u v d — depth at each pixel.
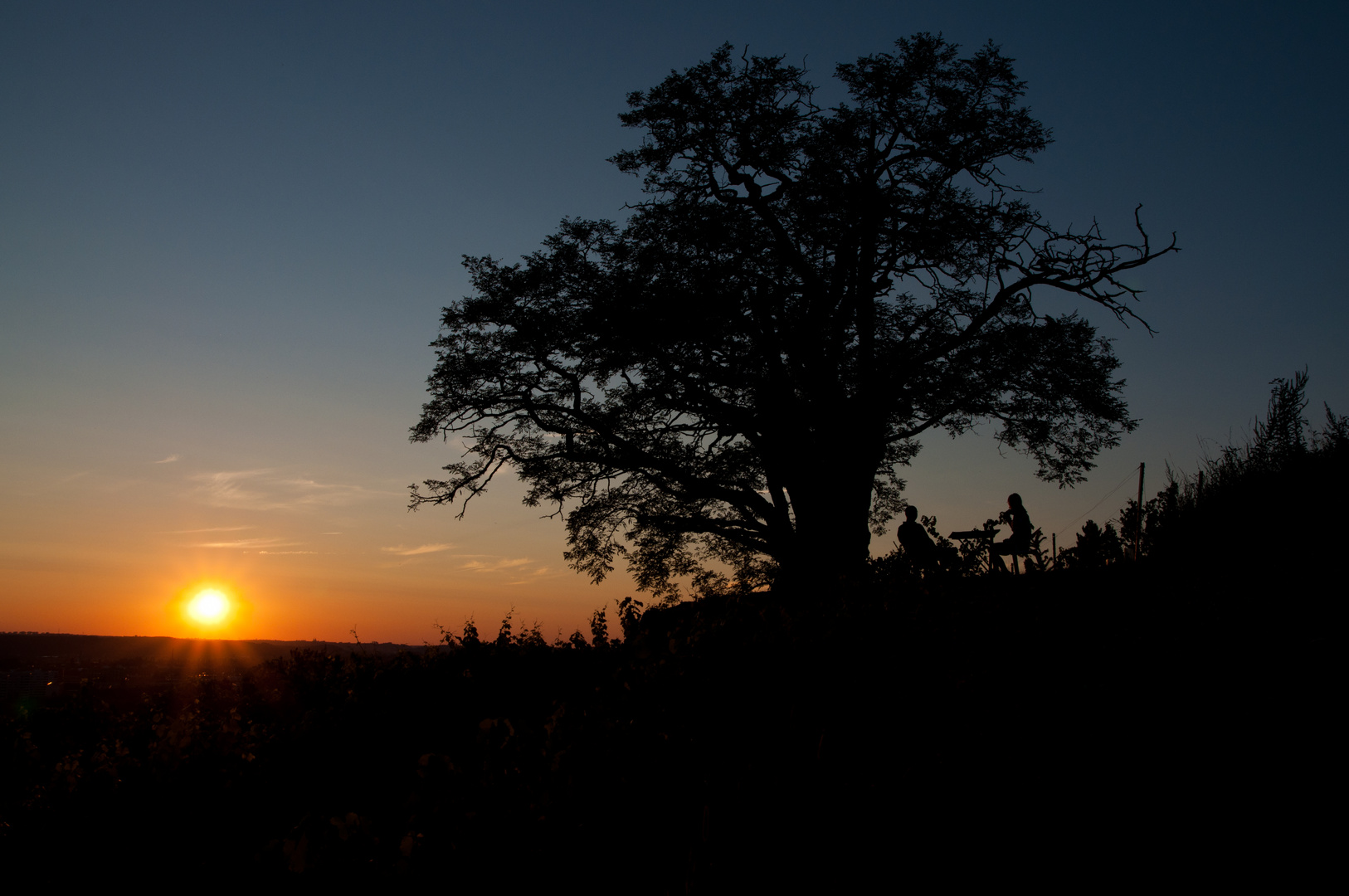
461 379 21.38
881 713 5.35
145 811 5.83
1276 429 15.16
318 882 4.29
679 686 6.13
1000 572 8.46
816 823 4.26
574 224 21.28
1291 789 4.19
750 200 21.23
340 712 8.50
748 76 21.27
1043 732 4.79
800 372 19.61
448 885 4.27
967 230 19.83
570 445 22.23
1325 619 6.00
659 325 19.58
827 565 13.07
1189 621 6.26
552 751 5.23
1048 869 3.93
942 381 19.44
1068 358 20.23
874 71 20.28
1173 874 3.82
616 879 4.42
